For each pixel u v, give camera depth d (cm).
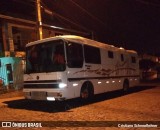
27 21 2212
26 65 1193
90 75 1265
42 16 2592
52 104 1274
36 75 1132
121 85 1653
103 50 1434
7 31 2109
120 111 1012
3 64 1772
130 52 1842
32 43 1189
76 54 1166
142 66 4259
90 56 1284
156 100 1313
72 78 1116
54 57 1096
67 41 1109
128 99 1391
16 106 1239
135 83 1897
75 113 995
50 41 1126
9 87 1708
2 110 1111
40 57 1141
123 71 1689
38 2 1612
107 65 1461
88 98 1252
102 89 1393
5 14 2081
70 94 1098
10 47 2123
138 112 981
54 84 1066
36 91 1130
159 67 4362
